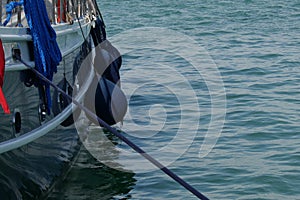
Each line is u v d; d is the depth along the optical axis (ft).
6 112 48.93
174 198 66.08
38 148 59.47
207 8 223.51
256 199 65.82
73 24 73.51
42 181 61.26
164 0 247.09
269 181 69.67
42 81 58.80
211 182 69.87
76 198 66.44
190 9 222.28
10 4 57.16
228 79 119.44
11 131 53.88
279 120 91.30
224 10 218.18
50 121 62.28
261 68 128.36
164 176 71.51
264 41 160.97
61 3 70.49
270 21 194.59
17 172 55.26
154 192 67.67
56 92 65.57
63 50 68.59
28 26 58.70
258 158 76.38
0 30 52.19
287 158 76.18
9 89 53.57
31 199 59.11
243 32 175.52
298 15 205.16
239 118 92.73
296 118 92.43
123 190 68.28
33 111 58.13
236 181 69.97
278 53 143.95
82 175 71.92
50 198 64.44
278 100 103.55
